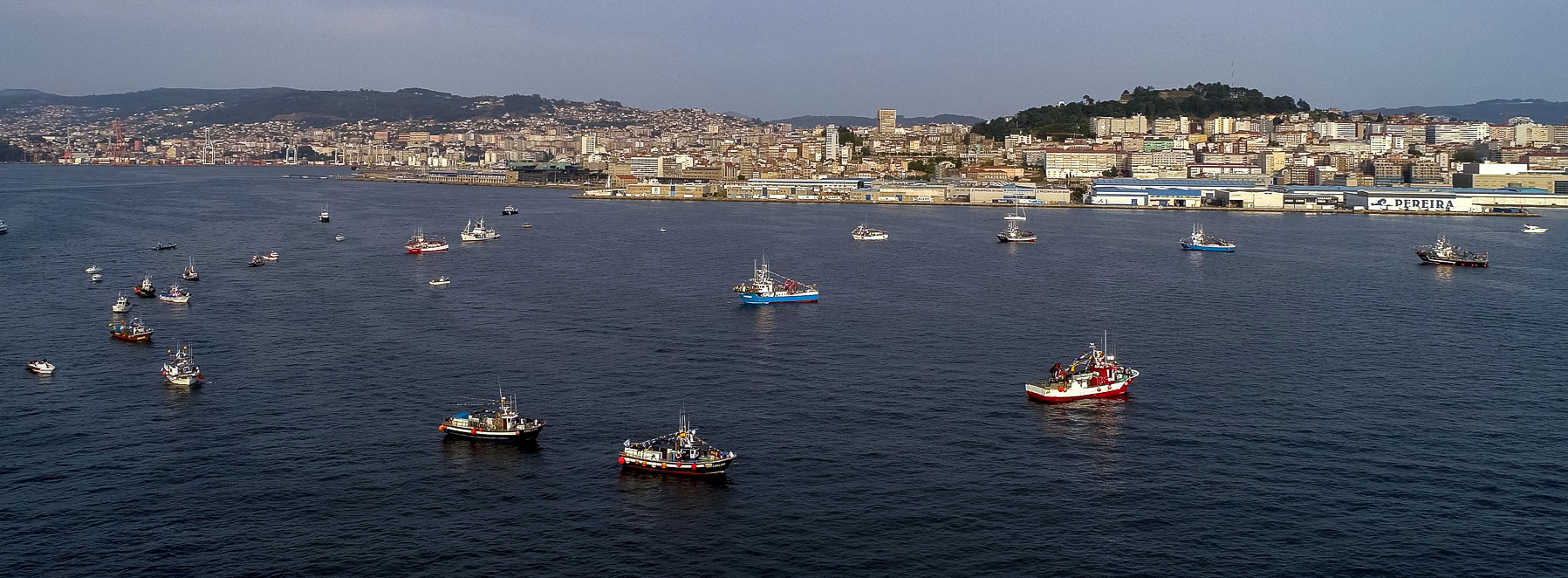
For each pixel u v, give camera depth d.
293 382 159.62
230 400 150.50
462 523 109.56
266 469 123.50
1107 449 130.50
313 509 112.69
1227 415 144.25
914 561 101.81
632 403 149.25
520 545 104.88
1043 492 117.00
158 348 182.75
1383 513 111.56
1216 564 100.75
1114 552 103.19
